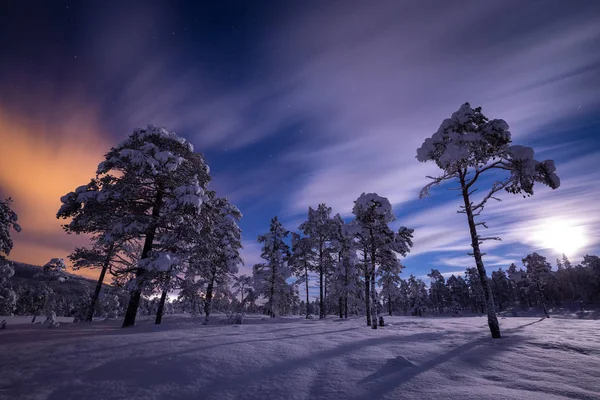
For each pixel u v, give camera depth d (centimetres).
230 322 1834
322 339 913
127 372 529
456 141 1187
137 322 1856
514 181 1117
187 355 637
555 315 6022
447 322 1917
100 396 429
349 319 2503
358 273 2667
